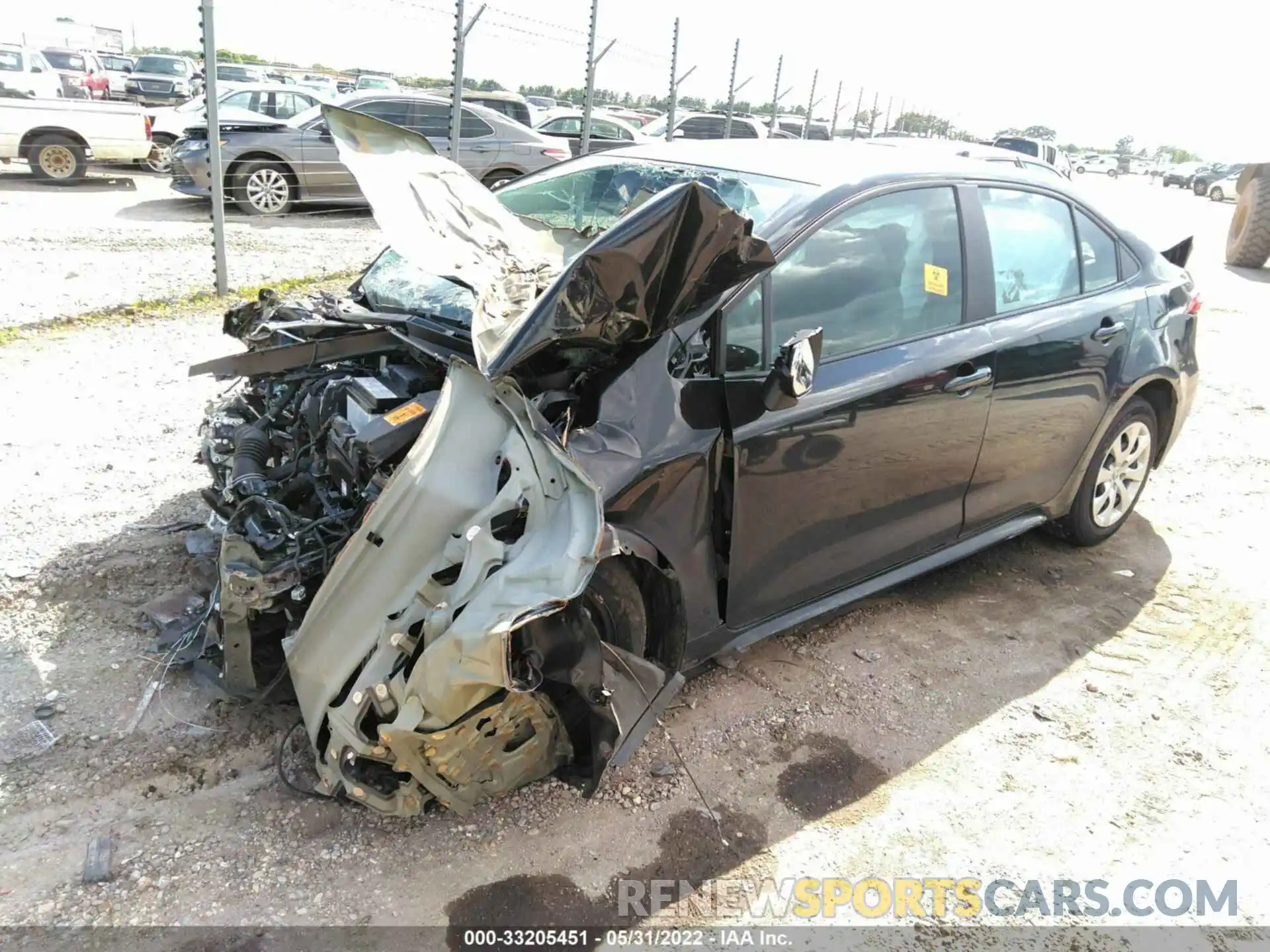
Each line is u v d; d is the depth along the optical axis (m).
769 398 2.62
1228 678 3.65
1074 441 4.09
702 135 16.56
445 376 3.01
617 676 2.67
